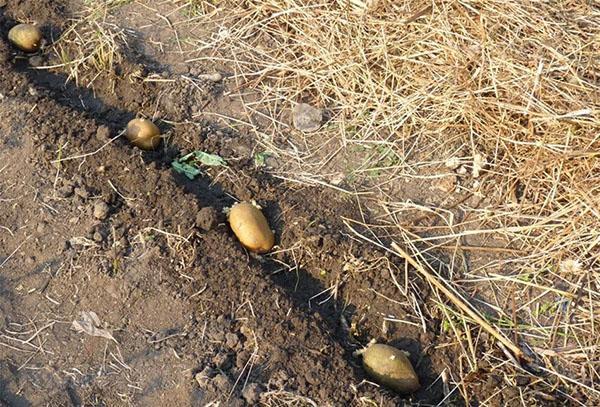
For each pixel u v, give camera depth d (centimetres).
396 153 178
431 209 171
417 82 183
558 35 183
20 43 190
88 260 160
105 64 188
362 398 148
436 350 157
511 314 160
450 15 187
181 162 176
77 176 170
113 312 156
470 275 164
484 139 177
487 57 181
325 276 164
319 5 194
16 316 155
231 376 150
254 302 157
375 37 188
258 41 194
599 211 165
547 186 171
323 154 178
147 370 150
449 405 152
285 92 186
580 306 160
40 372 150
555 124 173
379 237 168
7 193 168
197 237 163
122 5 199
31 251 162
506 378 153
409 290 162
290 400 148
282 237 167
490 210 171
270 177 175
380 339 158
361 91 185
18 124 177
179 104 183
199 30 196
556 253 164
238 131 181
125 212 166
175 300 157
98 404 147
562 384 153
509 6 186
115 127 180
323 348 153
